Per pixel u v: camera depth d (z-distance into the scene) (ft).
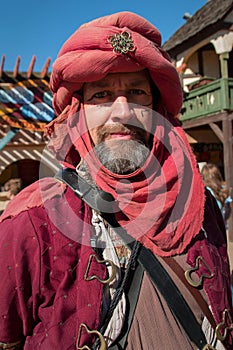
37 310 3.24
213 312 3.53
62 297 3.16
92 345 3.11
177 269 3.51
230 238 25.99
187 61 36.91
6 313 3.21
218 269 3.73
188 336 3.37
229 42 31.04
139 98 3.67
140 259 3.38
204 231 3.91
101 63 3.41
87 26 3.70
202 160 38.32
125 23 3.65
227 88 31.14
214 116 32.48
